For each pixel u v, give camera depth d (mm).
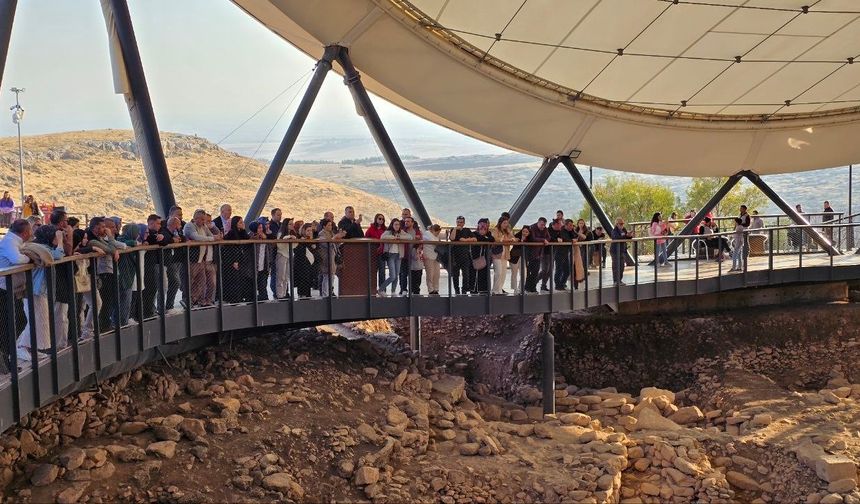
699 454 15109
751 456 15391
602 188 60906
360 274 15609
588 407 18609
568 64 23312
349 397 14750
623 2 20688
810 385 21594
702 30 22328
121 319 11469
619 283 18984
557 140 25562
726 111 27406
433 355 22547
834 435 15734
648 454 15102
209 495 10781
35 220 15102
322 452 12523
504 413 17422
